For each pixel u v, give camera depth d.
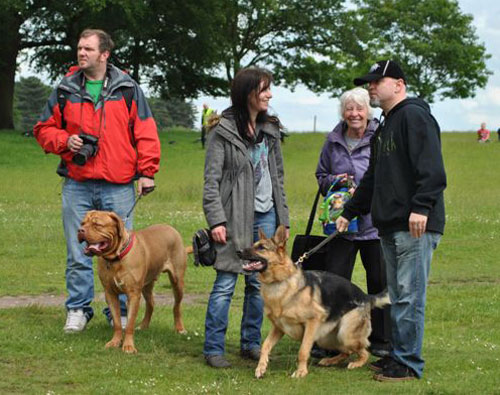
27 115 106.62
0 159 30.81
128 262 6.34
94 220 6.19
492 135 46.97
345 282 5.95
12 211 17.16
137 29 39.44
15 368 5.69
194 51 44.84
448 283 10.52
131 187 7.10
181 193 21.39
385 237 5.54
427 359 6.14
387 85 5.49
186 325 7.50
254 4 49.09
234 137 5.98
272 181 6.24
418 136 5.27
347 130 6.60
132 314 6.39
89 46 6.75
